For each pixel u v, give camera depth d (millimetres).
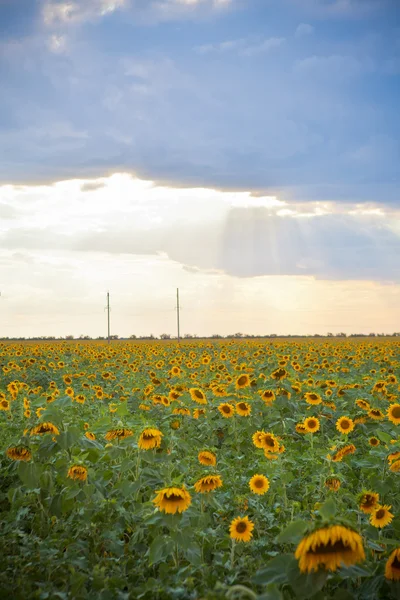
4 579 5887
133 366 24766
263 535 7512
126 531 7785
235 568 6195
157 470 8594
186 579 5793
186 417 12828
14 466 7945
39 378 23859
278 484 8609
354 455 11180
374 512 6957
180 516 6273
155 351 36094
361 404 12914
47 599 5508
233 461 11023
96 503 7773
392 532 7391
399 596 4844
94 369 26656
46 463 8398
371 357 28719
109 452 8555
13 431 11266
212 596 4234
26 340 115312
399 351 35906
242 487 9258
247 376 14352
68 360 32250
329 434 13148
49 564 6262
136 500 8133
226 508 8227
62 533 7188
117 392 18969
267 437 9539
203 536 6879
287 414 14578
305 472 9680
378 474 9258
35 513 7945
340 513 7445
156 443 8016
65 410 12625
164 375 21203
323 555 4410
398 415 11125
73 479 7727
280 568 4750
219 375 18594
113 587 5902
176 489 6219
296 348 36250
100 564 6629
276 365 23281
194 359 28453
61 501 7652
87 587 6156
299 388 15031
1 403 12406
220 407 12406
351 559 4395
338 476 8398
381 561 5633
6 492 9273
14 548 6828
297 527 4781
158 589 5488
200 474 7453
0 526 7547
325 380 18500
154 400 13430
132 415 13188
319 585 4500
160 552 6227
